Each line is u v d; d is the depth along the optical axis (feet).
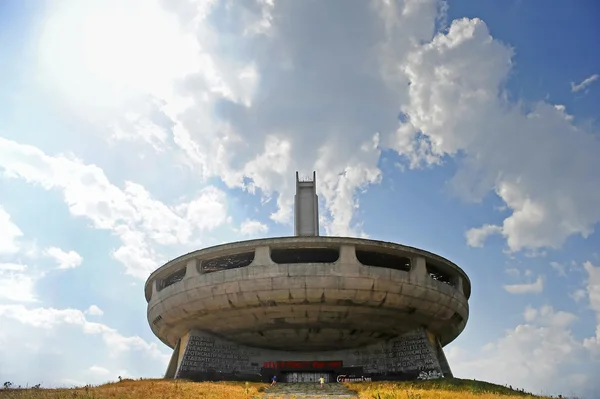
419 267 138.62
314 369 152.46
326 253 141.38
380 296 131.85
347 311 134.41
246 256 142.82
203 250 139.44
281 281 128.77
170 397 87.97
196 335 146.41
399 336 149.69
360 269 130.41
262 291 129.70
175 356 156.76
